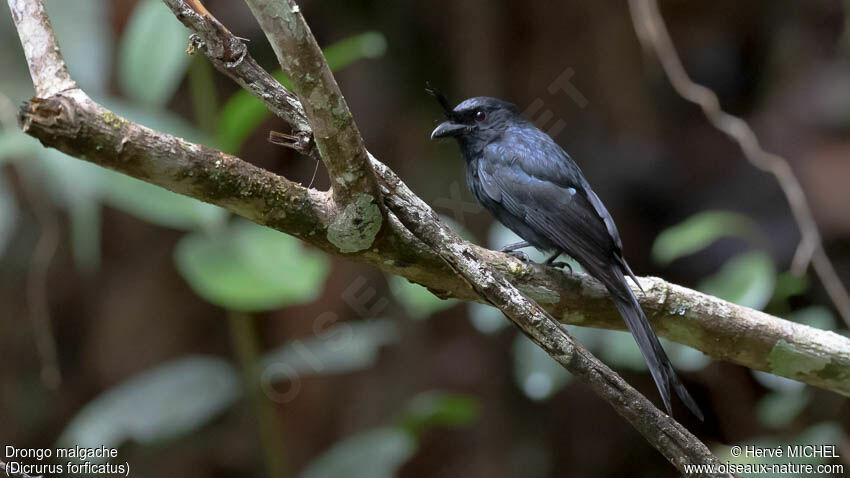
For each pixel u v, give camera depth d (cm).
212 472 1328
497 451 1316
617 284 629
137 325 1376
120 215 1388
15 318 1370
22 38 439
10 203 993
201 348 1376
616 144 1339
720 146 1323
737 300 854
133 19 946
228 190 482
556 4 1333
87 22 857
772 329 638
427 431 1324
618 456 1316
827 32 1314
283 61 429
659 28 1020
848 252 1213
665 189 1325
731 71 1355
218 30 479
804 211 926
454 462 1319
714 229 931
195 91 882
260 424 862
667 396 580
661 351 601
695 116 1343
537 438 1325
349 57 812
